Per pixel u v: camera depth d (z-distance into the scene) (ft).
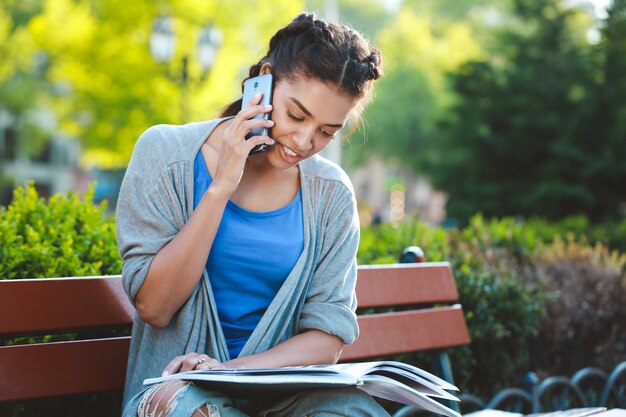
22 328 6.37
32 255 7.85
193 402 5.44
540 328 13.03
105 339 6.86
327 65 6.17
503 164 47.60
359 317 8.63
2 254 7.72
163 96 45.44
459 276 11.67
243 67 46.21
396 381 5.63
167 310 6.21
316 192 6.94
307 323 6.64
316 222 6.91
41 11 60.23
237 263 6.53
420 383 5.85
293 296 6.73
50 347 6.55
